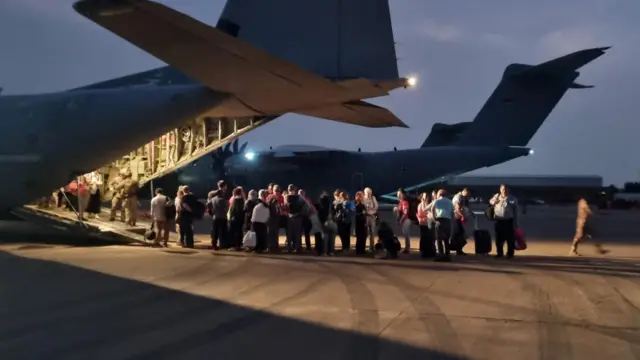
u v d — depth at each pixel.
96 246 14.88
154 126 14.42
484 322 7.28
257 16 13.35
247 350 6.09
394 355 5.91
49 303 8.22
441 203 12.95
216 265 11.75
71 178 15.04
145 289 9.23
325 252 14.12
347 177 32.56
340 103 13.50
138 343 6.34
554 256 14.50
